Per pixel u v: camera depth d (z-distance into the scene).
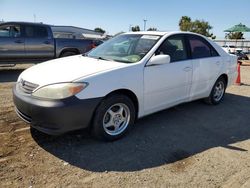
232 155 3.89
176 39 5.04
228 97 7.19
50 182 3.04
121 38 5.17
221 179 3.27
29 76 3.91
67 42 10.11
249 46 43.00
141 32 5.17
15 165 3.32
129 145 4.01
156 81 4.46
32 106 3.52
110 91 3.82
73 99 3.49
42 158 3.51
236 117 5.53
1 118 4.71
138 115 4.37
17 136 4.06
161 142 4.17
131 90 4.10
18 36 9.14
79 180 3.11
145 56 4.38
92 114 3.72
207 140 4.35
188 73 5.09
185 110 5.78
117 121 4.12
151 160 3.62
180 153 3.86
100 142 4.02
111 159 3.59
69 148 3.80
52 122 3.48
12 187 2.92
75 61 4.44
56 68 4.03
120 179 3.17
